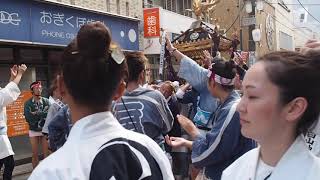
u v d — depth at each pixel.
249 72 1.64
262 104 1.58
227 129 2.94
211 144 3.01
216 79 3.21
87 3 11.01
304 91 1.57
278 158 1.63
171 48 4.73
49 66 10.53
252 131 1.63
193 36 9.90
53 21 9.95
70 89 1.63
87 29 1.63
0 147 6.70
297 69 1.56
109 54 1.63
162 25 14.48
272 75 1.57
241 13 26.83
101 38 1.62
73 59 1.61
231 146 2.95
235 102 3.04
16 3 8.95
